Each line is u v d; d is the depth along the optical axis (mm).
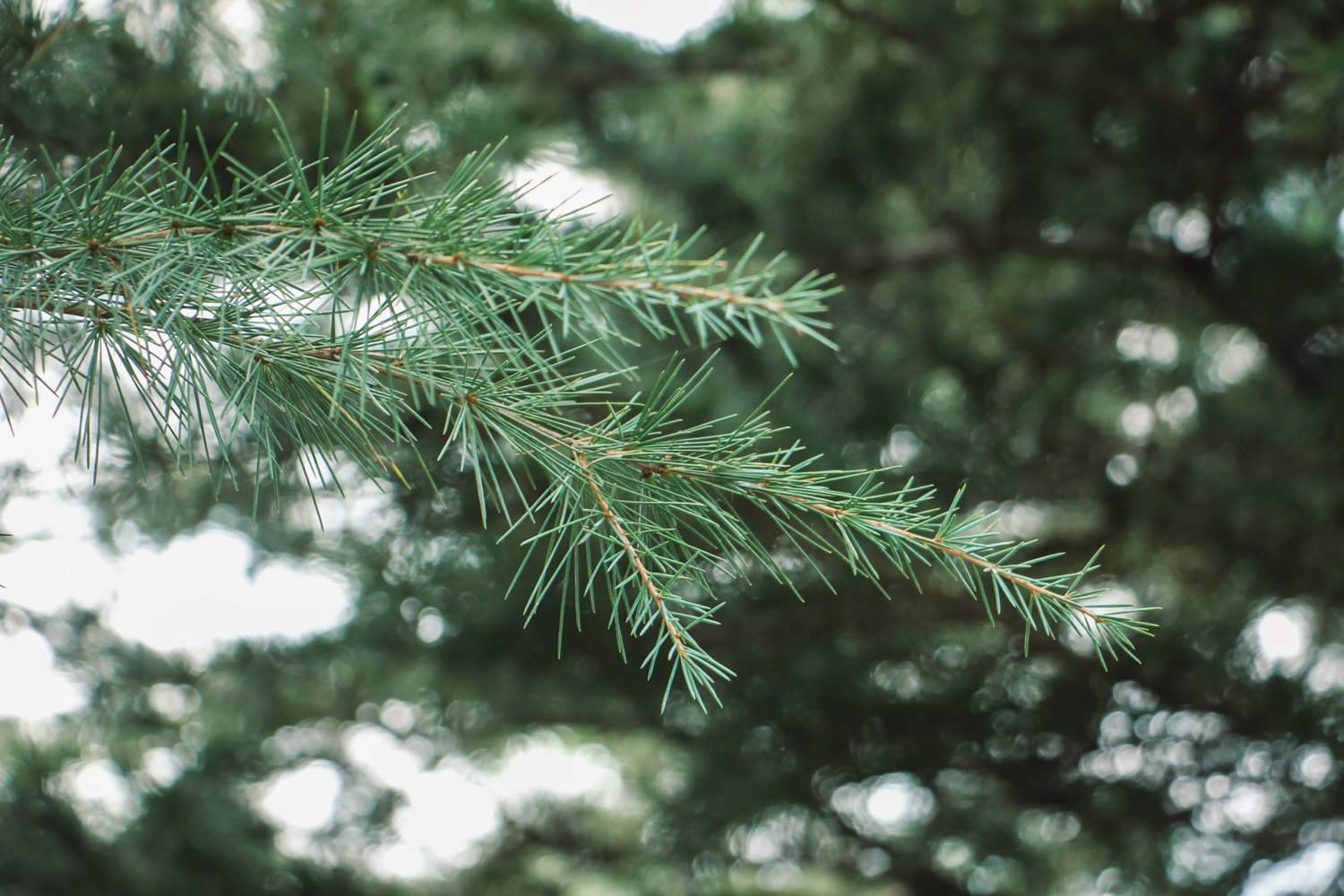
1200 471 3215
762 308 747
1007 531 3379
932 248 3264
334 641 3150
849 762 2975
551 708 3055
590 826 4824
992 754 2971
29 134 1094
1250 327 3131
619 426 819
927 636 2930
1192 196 2986
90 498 2059
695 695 806
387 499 2164
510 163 1511
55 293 772
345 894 3158
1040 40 2734
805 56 3094
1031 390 3609
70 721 3057
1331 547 2949
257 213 771
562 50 3096
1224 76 2619
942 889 3324
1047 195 3135
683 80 3434
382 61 1428
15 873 2527
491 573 2346
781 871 3385
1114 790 2945
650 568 849
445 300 778
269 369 810
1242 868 2889
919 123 3076
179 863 2838
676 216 2689
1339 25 2332
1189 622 2986
